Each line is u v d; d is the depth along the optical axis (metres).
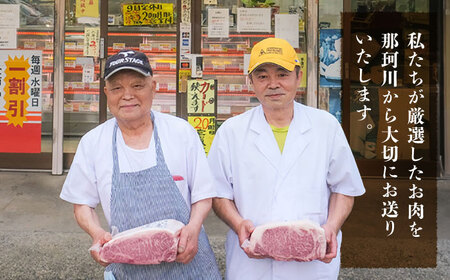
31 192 4.38
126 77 1.52
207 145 5.05
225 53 5.12
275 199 1.75
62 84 5.06
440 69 5.18
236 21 5.09
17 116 5.11
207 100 5.01
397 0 5.13
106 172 1.59
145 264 1.53
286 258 1.60
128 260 1.48
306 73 5.07
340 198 1.84
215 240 3.26
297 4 5.06
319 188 1.75
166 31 5.17
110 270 1.61
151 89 1.59
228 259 1.87
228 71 5.13
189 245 1.51
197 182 1.64
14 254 2.99
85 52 5.16
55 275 2.77
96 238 1.55
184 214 1.60
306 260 1.60
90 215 1.64
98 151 1.62
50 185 4.61
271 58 1.66
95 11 5.14
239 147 1.81
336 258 1.82
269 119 1.84
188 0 5.07
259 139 1.80
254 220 1.77
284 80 1.70
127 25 5.18
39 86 5.11
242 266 1.80
